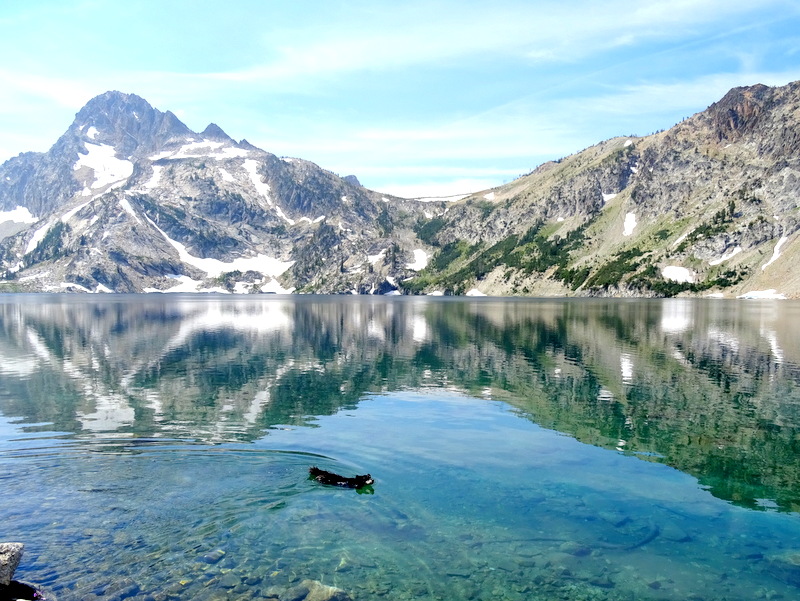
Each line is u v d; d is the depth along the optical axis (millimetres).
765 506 21922
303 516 20188
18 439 30016
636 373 53594
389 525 19594
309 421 34531
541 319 136000
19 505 20812
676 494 22984
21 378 50188
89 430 32062
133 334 93812
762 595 15609
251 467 25562
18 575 15781
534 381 49156
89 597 14742
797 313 158625
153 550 17469
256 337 89062
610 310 182250
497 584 15906
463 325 116500
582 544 18469
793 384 48062
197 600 14734
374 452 28047
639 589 15789
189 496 21922
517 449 28891
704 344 78750
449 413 36969
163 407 38469
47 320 127875
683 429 33406
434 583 15898
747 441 31000
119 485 23047
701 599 15352
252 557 17172
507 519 20250
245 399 41312
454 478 24375
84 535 18422
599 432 32500
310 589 15398
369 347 74938
